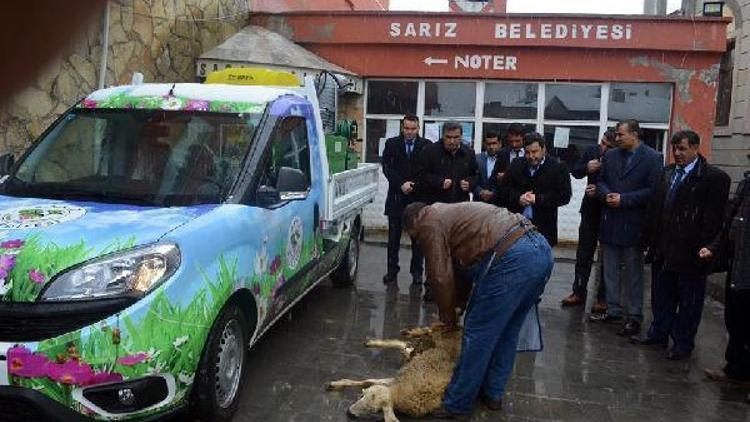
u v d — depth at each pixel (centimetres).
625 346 624
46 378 320
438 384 436
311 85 601
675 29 1115
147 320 337
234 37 1073
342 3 1683
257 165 458
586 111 1173
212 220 396
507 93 1187
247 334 443
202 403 382
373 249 1070
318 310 693
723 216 550
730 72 1468
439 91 1202
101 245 347
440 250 427
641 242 632
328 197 607
